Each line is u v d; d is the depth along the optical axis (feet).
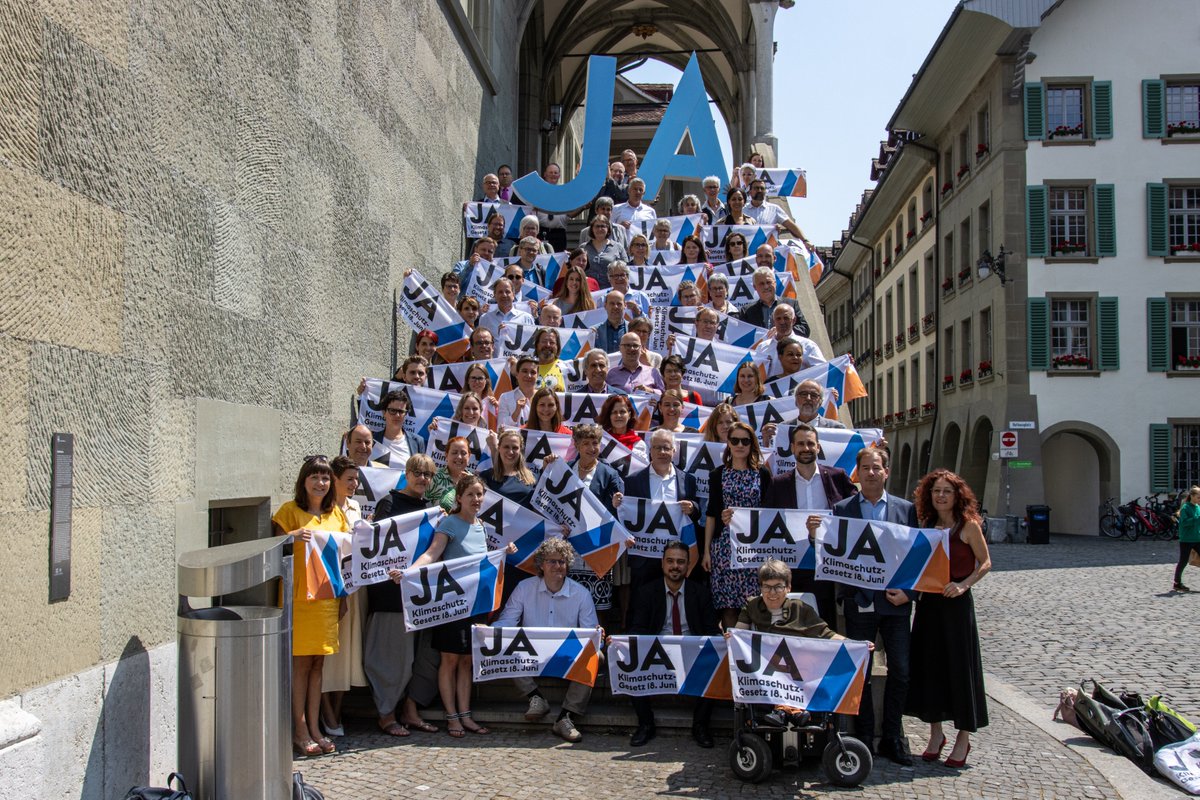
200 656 16.03
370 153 34.24
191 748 16.03
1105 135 99.09
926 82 115.65
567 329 36.37
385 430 29.01
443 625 23.44
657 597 23.89
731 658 20.38
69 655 15.79
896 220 150.30
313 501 22.89
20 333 14.80
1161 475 96.53
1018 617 42.27
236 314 22.90
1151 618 41.68
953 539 21.65
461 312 37.22
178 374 19.97
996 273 99.40
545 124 109.60
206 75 21.42
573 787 19.48
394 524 22.97
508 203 52.54
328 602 21.74
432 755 21.71
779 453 27.20
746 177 54.75
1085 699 24.20
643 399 31.09
